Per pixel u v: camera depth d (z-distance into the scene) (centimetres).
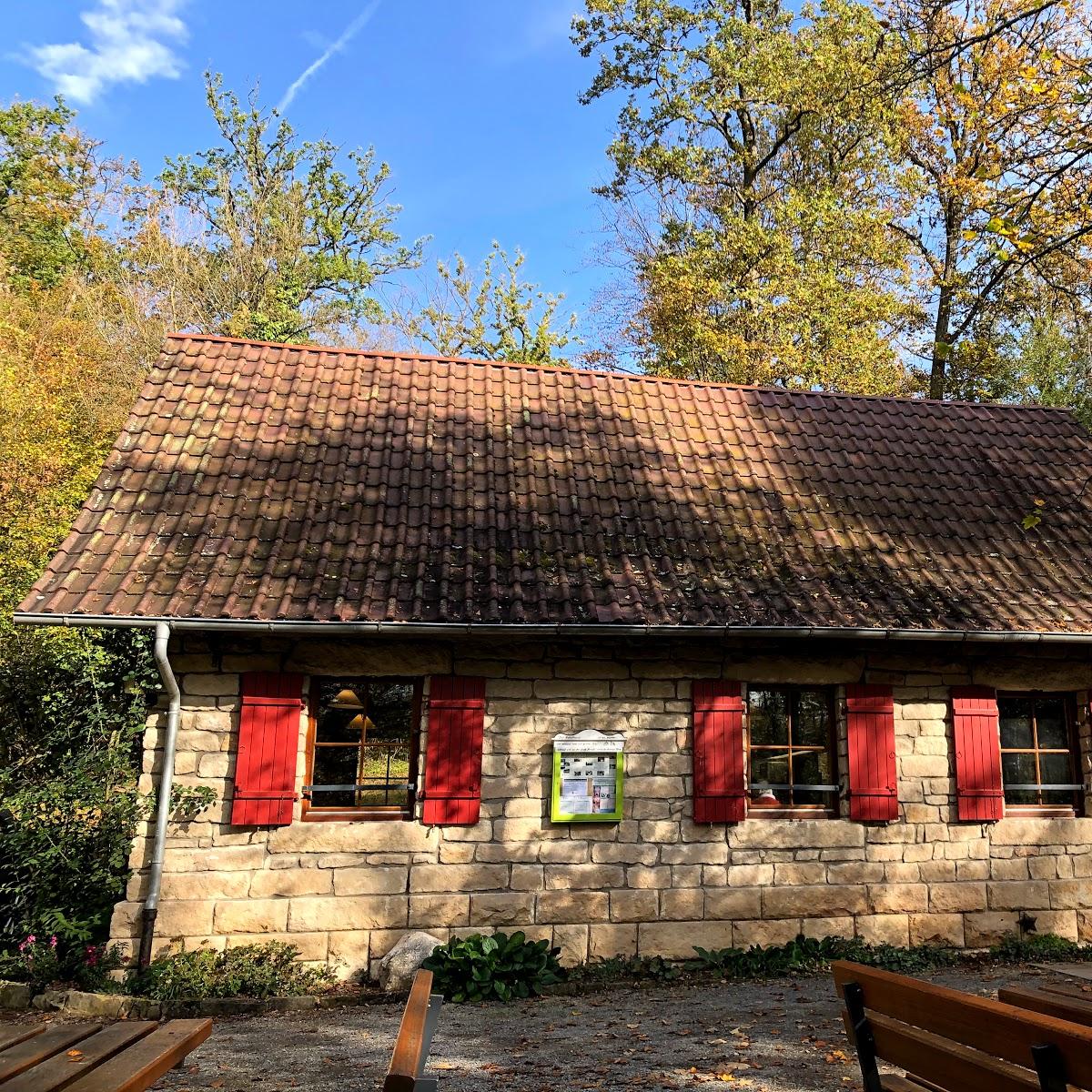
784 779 831
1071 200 758
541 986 702
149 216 2498
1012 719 889
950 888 822
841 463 1004
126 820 749
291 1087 491
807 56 1861
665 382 1094
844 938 795
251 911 720
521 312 2372
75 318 2109
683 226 2052
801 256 1852
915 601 816
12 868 772
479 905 747
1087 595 863
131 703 947
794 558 852
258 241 2525
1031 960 808
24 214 2445
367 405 956
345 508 821
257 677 747
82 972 693
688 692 808
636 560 819
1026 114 812
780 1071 504
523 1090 476
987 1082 287
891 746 827
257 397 940
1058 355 2006
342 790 760
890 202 1942
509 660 787
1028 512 973
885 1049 343
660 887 774
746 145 2086
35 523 1220
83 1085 300
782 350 1728
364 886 737
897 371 1964
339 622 699
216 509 792
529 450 934
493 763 771
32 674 962
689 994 698
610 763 784
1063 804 874
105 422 1717
